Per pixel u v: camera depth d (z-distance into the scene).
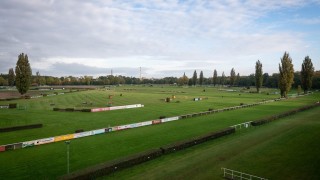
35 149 44.31
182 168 34.94
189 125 65.56
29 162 38.00
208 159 38.38
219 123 68.38
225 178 31.61
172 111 90.88
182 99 132.75
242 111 90.25
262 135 52.97
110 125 65.38
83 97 137.38
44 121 69.06
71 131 58.19
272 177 32.09
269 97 146.50
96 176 31.97
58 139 49.62
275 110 92.69
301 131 55.16
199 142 47.12
